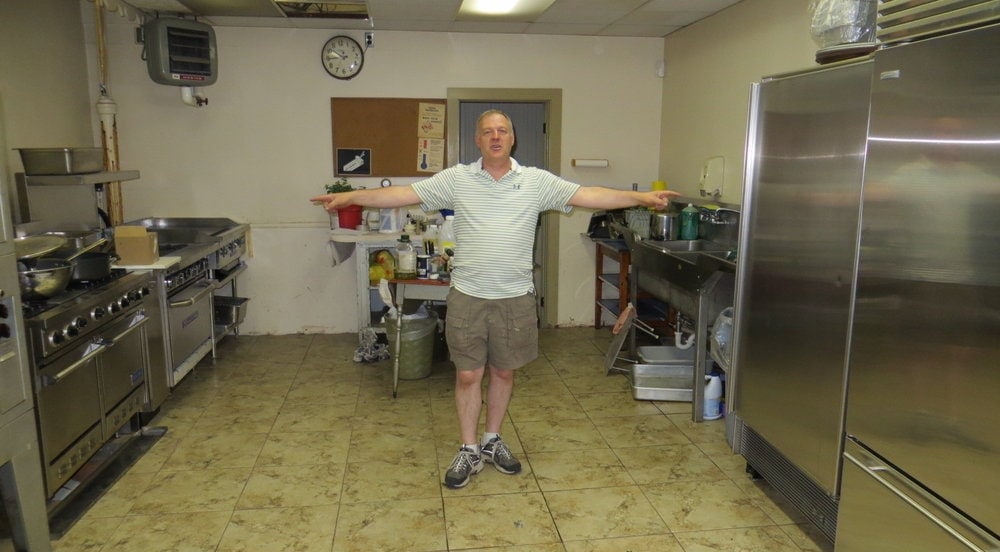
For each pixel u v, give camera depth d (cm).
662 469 305
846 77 209
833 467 221
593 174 540
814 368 229
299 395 398
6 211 204
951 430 170
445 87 515
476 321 280
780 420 252
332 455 320
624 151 540
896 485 189
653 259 415
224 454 320
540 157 546
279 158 510
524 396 397
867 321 199
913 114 178
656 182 508
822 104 221
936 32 176
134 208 502
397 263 394
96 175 360
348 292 529
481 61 515
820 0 247
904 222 182
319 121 509
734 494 282
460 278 281
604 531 255
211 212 511
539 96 524
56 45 424
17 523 213
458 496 281
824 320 222
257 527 258
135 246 350
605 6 420
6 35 369
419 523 261
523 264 280
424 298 395
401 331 406
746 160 265
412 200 279
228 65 494
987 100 155
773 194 252
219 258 450
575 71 525
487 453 305
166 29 432
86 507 271
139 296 325
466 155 539
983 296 159
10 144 370
